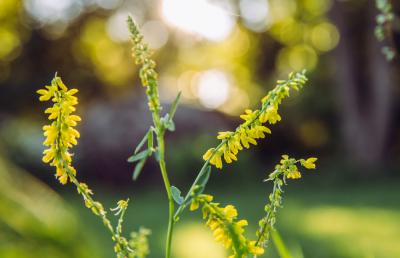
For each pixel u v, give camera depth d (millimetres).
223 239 516
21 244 1306
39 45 13352
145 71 475
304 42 16594
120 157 8797
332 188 8227
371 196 6871
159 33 17094
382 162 10305
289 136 12891
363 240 3959
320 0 14070
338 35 10906
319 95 12492
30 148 9555
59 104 546
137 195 7980
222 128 10039
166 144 9086
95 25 15234
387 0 1569
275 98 572
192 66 19938
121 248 560
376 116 10328
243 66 18906
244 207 6141
